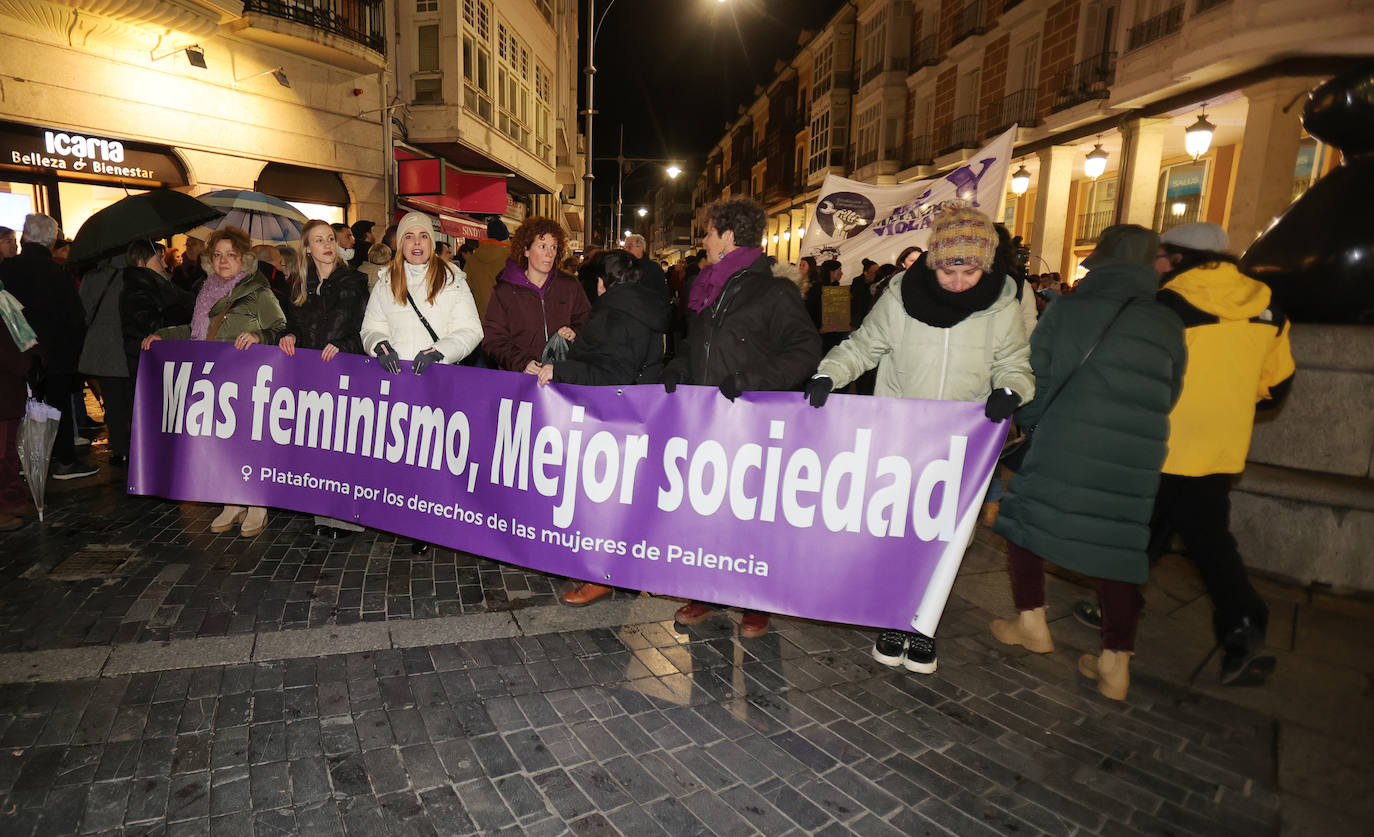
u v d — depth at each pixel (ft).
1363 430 12.34
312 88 40.55
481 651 10.07
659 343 11.50
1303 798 7.40
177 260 26.14
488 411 10.97
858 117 101.09
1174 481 9.71
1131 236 8.99
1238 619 9.32
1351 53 36.14
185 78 34.30
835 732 8.48
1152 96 46.52
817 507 9.12
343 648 9.96
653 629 10.93
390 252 18.58
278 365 12.70
